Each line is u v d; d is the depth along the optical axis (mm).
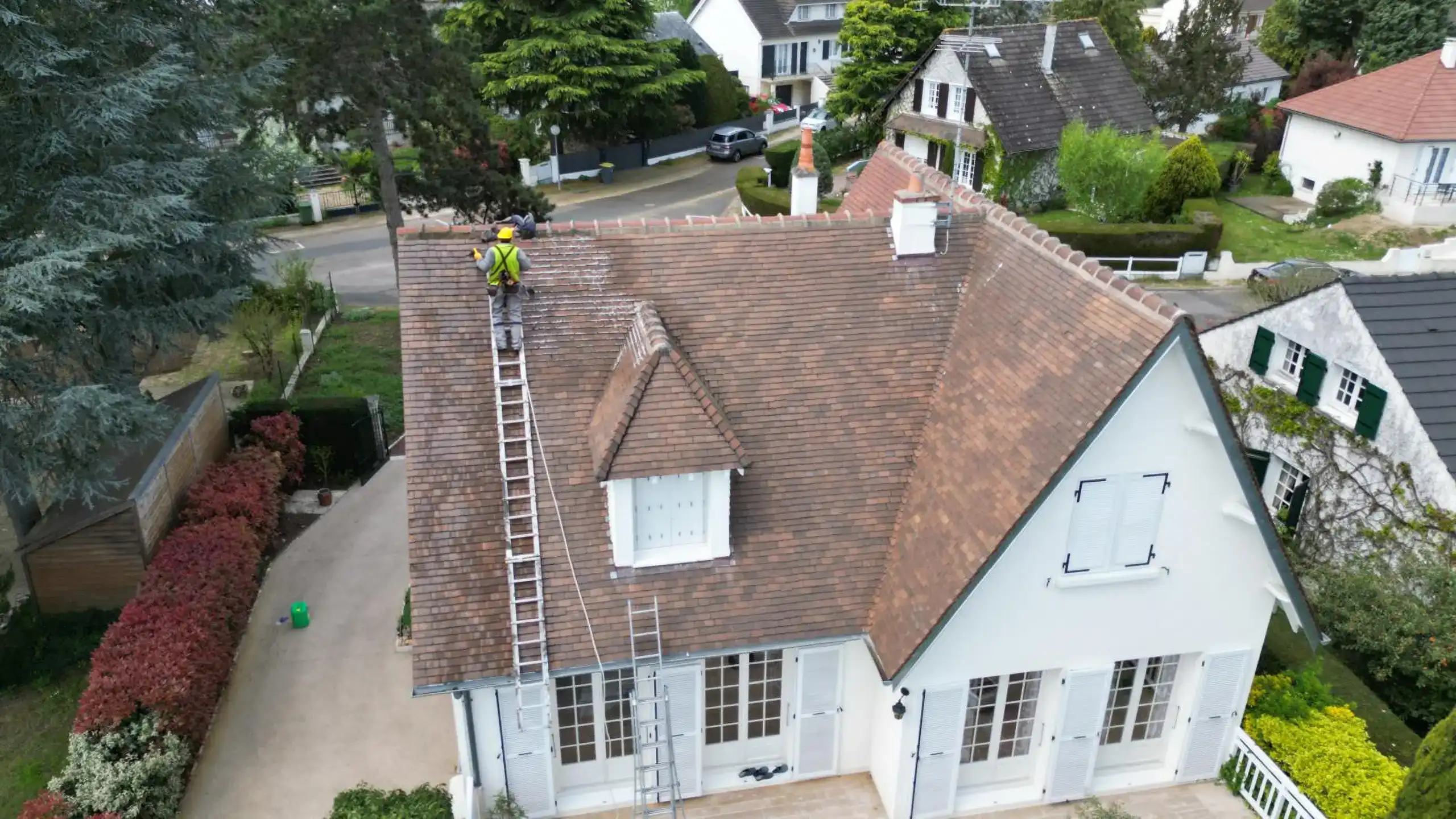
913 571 14742
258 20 30203
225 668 18688
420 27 32906
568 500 15078
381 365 33469
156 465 21219
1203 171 44250
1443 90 48156
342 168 38750
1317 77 60375
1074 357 14438
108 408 19547
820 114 65250
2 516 24859
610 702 15664
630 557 14836
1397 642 19219
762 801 16328
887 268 17688
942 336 17266
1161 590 15109
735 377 16344
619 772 16328
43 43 20406
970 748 16281
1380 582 20125
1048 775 16266
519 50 52844
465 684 14047
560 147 58250
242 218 25969
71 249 19891
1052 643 15156
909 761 15445
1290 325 24484
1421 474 21031
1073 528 14289
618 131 58812
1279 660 19453
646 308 16344
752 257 17359
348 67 32094
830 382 16578
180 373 32531
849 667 15805
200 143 27375
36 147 21031
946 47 49875
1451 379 21453
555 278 16562
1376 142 48125
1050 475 13422
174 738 15898
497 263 15305
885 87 58469
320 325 35844
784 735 16641
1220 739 16750
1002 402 15203
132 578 20406
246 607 20672
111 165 21797
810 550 15391
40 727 18125
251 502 22484
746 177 52188
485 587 14562
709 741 16453
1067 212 49906
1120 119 50094
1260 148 57688
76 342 22078
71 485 19719
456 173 36250
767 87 74688
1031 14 61562
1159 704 16750
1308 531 24328
